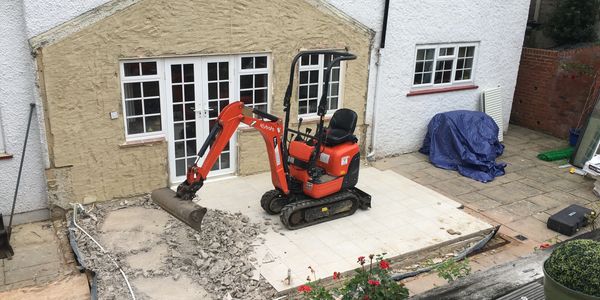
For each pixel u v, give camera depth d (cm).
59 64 652
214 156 606
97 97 690
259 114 647
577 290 272
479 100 1123
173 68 746
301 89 865
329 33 846
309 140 716
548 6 1352
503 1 1066
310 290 465
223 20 745
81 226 678
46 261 616
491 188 894
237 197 780
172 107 762
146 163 757
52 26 636
